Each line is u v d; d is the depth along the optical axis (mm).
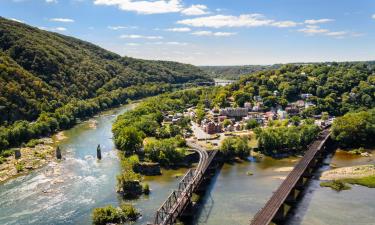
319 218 145750
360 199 165375
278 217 142375
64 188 183000
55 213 152750
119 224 139500
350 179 191500
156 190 179250
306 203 161375
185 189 156375
